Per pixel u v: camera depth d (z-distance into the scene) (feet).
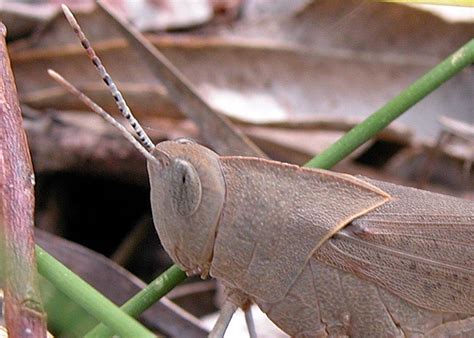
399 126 0.44
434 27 0.45
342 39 0.45
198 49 0.45
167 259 0.42
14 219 0.25
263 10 0.48
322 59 0.45
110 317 0.25
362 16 0.44
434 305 0.31
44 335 0.24
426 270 0.30
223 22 0.46
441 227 0.30
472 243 0.30
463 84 0.45
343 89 0.45
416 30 0.45
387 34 0.45
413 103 0.30
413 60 0.45
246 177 0.30
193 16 0.47
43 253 0.26
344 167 0.45
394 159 0.45
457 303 0.31
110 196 0.44
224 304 0.31
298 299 0.30
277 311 0.30
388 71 0.45
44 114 0.44
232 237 0.30
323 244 0.30
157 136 0.44
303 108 0.45
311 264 0.30
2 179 0.25
